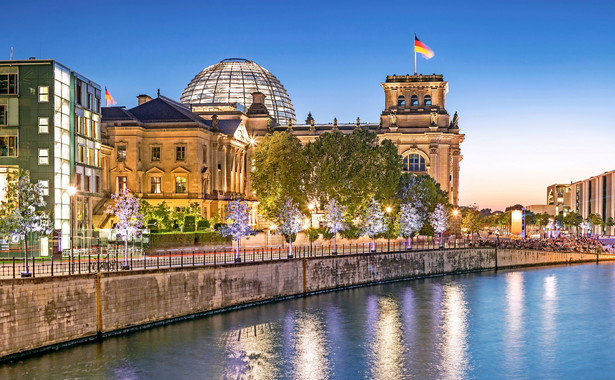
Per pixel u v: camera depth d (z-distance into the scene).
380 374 52.50
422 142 157.38
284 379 50.50
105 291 57.88
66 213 80.25
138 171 122.06
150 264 70.19
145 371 50.50
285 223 92.88
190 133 123.69
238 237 77.94
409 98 161.88
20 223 58.03
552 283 108.44
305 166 118.38
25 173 71.19
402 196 127.75
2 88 78.06
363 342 62.41
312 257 88.25
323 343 61.38
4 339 49.22
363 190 111.88
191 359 54.16
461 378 52.31
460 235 162.50
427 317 75.25
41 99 77.75
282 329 66.06
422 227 131.50
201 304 69.38
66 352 53.31
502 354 59.84
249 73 192.38
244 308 75.56
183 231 100.50
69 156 81.50
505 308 82.75
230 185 138.00
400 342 62.97
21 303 50.44
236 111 160.88
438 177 157.75
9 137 77.88
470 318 75.75
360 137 122.00
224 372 51.41
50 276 52.72
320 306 79.31
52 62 77.75
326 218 107.81
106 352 54.22
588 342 64.69
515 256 138.25
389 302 84.44
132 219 73.44
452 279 112.38
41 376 47.69
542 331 69.50
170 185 123.56
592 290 99.94
